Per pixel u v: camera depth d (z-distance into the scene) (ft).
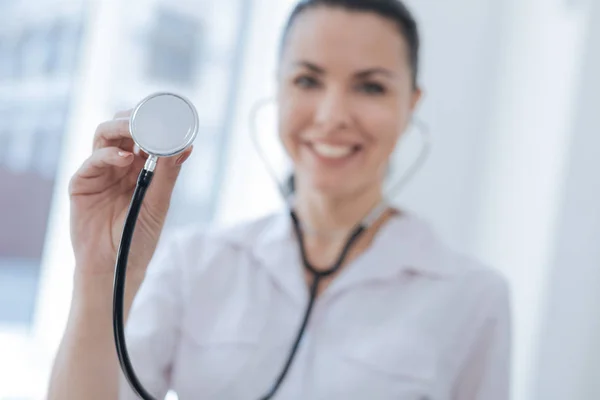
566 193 3.97
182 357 2.83
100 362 2.13
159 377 2.76
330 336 2.84
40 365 4.66
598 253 3.60
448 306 2.93
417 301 2.92
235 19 5.39
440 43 5.18
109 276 2.12
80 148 4.87
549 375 3.96
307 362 2.77
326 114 2.75
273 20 5.36
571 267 3.84
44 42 4.92
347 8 2.78
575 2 4.14
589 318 3.62
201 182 5.40
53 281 4.84
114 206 2.10
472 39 5.23
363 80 2.81
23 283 5.09
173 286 2.93
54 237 4.87
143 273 2.11
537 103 4.47
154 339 2.74
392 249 3.00
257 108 3.31
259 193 5.27
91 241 2.09
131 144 2.07
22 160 4.95
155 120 1.83
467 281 3.00
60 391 2.09
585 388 3.59
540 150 4.34
